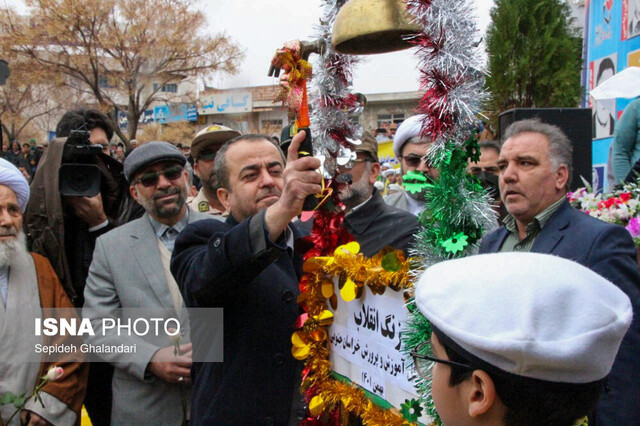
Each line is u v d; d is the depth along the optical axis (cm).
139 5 2398
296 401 217
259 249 181
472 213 166
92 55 2475
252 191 218
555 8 738
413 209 389
